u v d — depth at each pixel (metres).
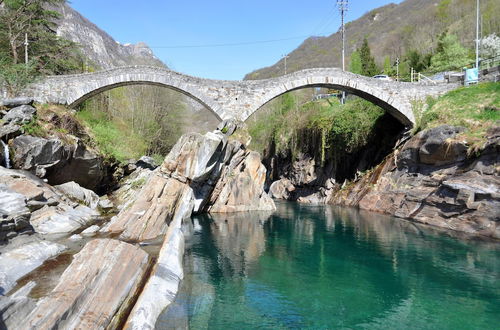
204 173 20.11
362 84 26.98
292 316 7.88
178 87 25.52
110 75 24.97
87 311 6.13
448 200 18.39
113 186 24.19
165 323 6.96
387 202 23.94
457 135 19.38
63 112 19.81
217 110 25.88
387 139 29.62
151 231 13.66
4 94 19.80
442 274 10.88
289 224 19.88
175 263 10.14
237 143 24.23
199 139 19.95
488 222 16.11
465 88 24.84
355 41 96.44
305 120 36.66
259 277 10.38
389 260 12.36
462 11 56.22
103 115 31.41
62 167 17.34
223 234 16.44
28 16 28.09
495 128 17.80
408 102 27.14
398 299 8.95
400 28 82.75
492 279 10.39
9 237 9.33
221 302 8.44
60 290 6.31
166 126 41.97
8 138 14.98
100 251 7.98
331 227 18.88
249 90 26.23
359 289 9.59
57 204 14.47
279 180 40.84
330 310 8.24
